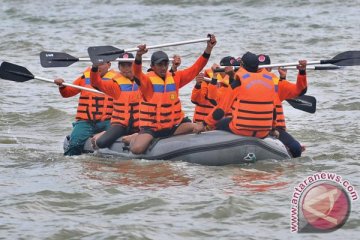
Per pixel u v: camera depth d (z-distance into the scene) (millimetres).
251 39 61625
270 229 21828
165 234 21422
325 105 40969
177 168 28047
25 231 21703
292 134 34469
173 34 64625
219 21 70188
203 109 30781
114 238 21062
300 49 57844
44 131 36562
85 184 26078
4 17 74500
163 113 29531
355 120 37281
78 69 52375
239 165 28531
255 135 28594
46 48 60000
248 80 28359
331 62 29516
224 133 28797
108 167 28594
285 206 23531
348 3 77750
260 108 28328
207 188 25484
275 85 29562
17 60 55562
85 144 31172
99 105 31578
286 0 79000
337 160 29266
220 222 22359
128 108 30484
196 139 28906
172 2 80250
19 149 32219
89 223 22250
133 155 29469
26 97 43812
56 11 77062
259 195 24625
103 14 75000
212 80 29562
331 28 65750
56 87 46656
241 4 78312
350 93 43812
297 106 31438
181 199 24234
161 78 29562
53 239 21141
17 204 23906
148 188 25562
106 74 31734
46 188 25594
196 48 59125
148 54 57156
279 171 27578
